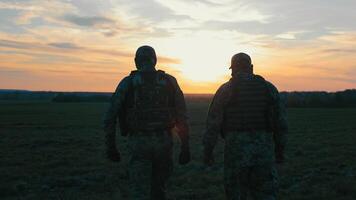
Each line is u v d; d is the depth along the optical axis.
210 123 5.79
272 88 5.82
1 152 18.38
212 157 5.95
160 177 5.36
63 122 42.09
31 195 9.73
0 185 10.69
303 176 11.78
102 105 107.81
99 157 16.41
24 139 24.55
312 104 97.50
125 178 11.81
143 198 5.19
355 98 99.12
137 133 5.25
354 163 14.12
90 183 11.16
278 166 13.33
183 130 5.45
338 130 31.09
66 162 15.02
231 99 5.71
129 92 5.31
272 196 5.70
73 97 155.12
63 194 9.79
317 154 16.78
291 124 38.25
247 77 5.79
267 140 5.73
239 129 5.68
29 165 14.53
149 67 5.37
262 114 5.71
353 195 9.26
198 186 10.53
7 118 48.59
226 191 5.82
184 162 5.52
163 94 5.31
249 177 5.74
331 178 11.30
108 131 5.35
